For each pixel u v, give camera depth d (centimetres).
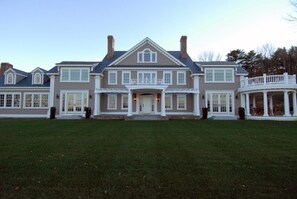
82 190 471
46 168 622
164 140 1080
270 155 768
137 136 1214
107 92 2989
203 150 849
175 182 516
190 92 2930
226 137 1173
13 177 548
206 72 3036
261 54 6091
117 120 2502
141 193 456
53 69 3153
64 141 1051
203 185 497
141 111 3094
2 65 3631
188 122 2172
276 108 4369
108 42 3375
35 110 3130
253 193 454
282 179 532
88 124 1934
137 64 3139
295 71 5419
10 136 1202
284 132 1362
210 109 2986
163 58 3152
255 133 1328
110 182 516
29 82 3281
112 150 852
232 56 6141
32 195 446
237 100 2991
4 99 3147
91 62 3161
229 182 514
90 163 672
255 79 2728
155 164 661
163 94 2728
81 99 2995
